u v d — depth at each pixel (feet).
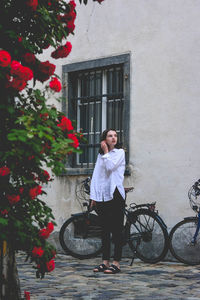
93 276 21.06
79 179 29.81
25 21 11.52
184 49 26.21
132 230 24.85
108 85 29.81
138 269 22.98
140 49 27.84
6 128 10.19
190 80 25.90
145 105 27.48
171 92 26.53
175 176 26.09
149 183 26.99
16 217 10.83
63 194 30.45
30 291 17.89
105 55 29.35
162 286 18.78
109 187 21.68
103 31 29.53
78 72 31.04
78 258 26.89
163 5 27.07
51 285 19.02
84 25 30.35
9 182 10.86
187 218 24.23
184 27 26.27
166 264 24.72
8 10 11.27
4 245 11.77
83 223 26.99
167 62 26.76
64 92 31.09
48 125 10.09
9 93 10.37
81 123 30.91
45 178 10.92
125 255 27.17
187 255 24.23
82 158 30.60
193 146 25.57
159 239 24.59
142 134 27.48
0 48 11.18
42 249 11.28
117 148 22.02
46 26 11.53
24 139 9.41
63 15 12.18
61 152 9.61
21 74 10.02
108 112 29.68
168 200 26.23
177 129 26.20
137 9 28.09
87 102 30.63
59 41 12.06
